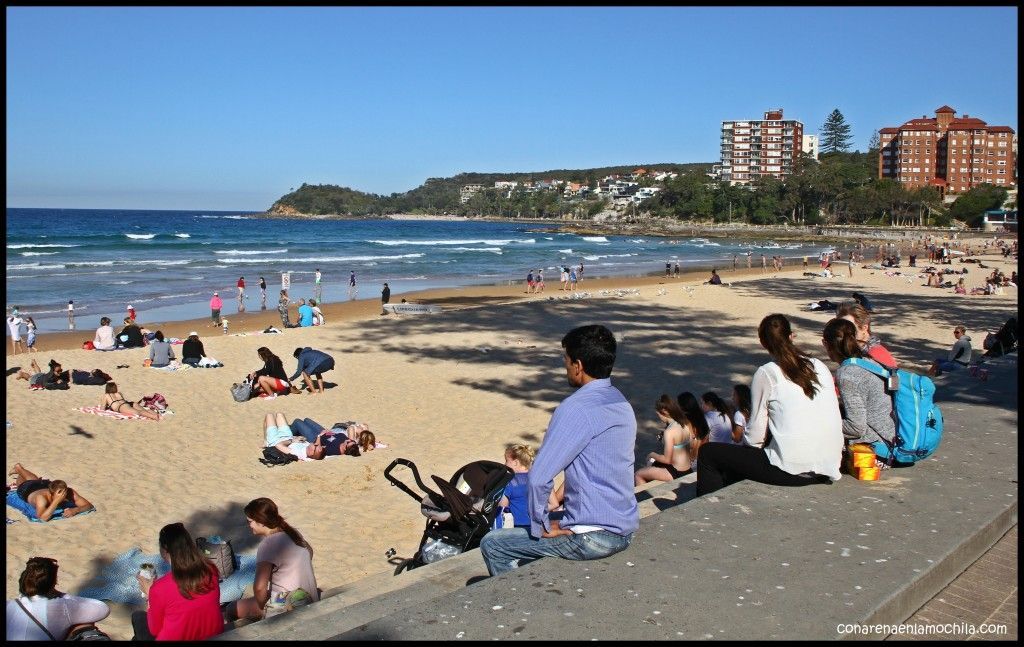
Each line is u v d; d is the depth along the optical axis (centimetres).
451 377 1911
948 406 736
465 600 339
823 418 492
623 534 384
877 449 530
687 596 345
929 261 7231
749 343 2427
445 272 5881
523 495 626
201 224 18150
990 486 503
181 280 4828
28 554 836
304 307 2781
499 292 4456
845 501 471
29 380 1764
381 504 1013
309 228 17000
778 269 6391
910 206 15425
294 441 1212
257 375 1680
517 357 2202
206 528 930
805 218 17075
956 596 396
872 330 2644
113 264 5822
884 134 17200
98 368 1938
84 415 1455
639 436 1370
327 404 1611
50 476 1095
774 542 407
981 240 11362
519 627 315
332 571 810
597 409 376
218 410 1544
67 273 5141
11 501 947
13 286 4344
